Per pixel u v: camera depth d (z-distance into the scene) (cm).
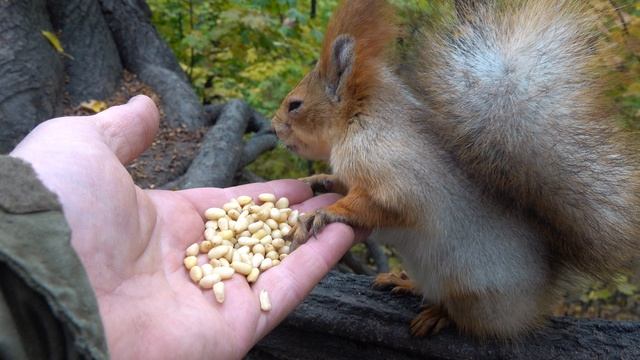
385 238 40
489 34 36
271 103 87
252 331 31
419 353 39
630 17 44
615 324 38
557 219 35
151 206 34
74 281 22
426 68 37
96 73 78
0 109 65
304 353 41
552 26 35
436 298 39
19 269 21
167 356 26
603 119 34
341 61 40
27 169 24
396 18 41
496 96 35
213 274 32
